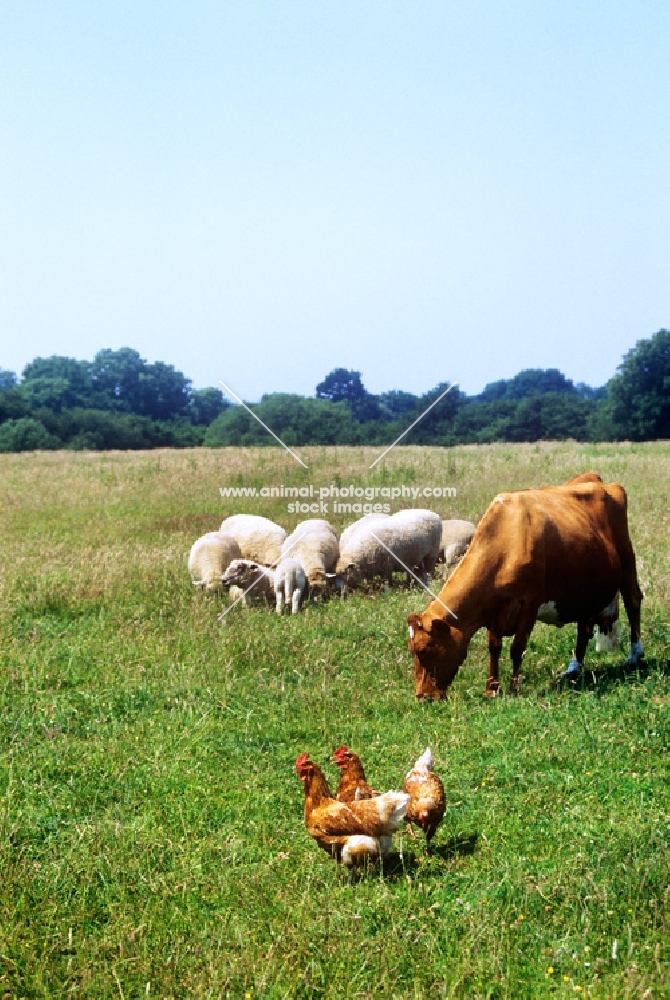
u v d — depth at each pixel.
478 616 9.73
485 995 4.87
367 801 6.08
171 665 10.44
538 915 5.54
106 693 9.70
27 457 46.12
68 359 145.50
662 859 5.93
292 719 9.13
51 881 5.96
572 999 4.78
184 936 5.43
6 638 11.56
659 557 14.80
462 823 6.82
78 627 12.25
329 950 5.18
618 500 10.95
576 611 10.31
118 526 20.39
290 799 7.34
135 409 145.50
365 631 11.94
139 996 4.95
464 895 5.79
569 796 7.17
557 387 191.00
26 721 8.84
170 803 7.23
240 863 6.33
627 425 90.81
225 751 8.30
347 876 6.13
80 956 5.23
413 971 5.05
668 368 90.25
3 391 94.56
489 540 9.79
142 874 6.11
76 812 7.09
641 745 7.99
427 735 8.64
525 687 9.92
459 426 92.31
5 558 16.00
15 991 4.99
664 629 11.45
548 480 25.95
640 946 5.18
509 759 7.90
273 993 4.89
